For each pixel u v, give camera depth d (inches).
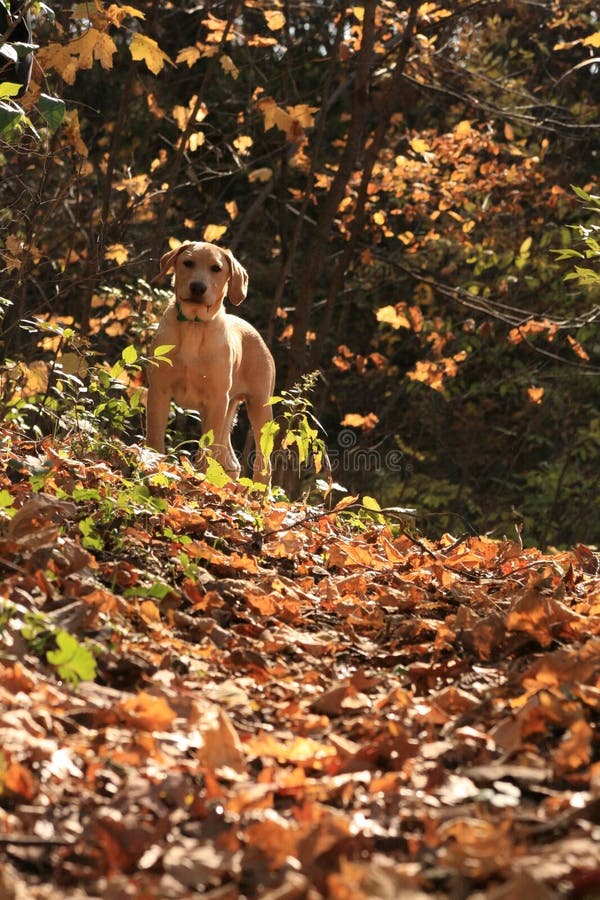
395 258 788.0
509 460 848.3
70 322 461.4
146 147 730.8
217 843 102.1
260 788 113.1
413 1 568.1
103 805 107.6
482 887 95.0
